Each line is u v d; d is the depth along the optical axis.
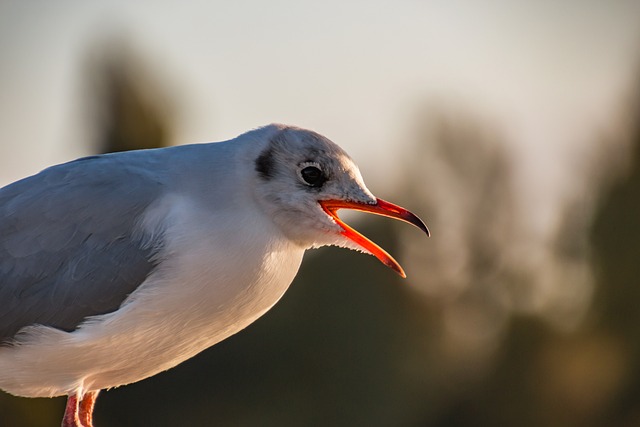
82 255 9.58
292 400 15.57
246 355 15.63
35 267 9.66
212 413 15.58
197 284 9.41
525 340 15.74
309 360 15.60
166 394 15.61
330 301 15.62
